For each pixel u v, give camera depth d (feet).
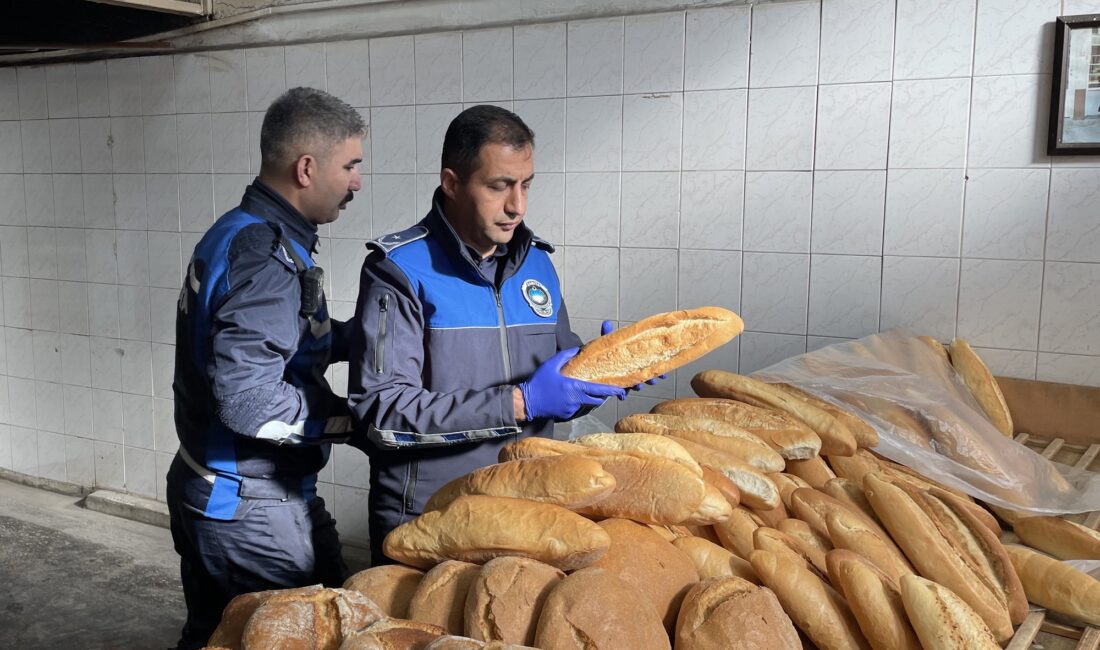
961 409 5.68
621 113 9.02
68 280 12.91
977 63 7.52
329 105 6.02
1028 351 7.70
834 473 4.85
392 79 10.16
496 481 3.19
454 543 3.00
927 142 7.80
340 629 2.66
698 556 3.23
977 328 7.86
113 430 12.92
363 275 5.21
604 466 3.26
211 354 5.41
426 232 5.26
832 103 8.10
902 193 7.96
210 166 11.46
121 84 11.91
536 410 4.69
